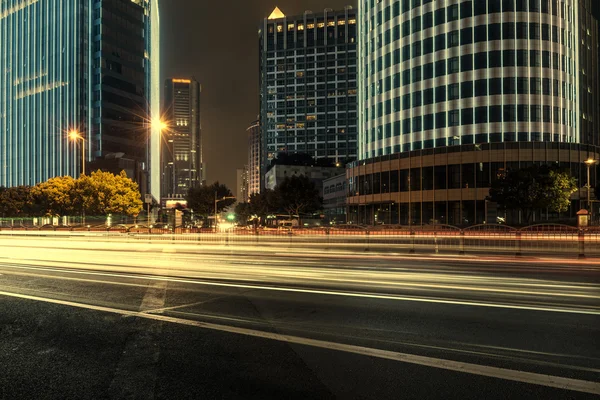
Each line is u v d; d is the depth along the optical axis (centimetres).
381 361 464
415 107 5834
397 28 6147
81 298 813
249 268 1250
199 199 8331
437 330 581
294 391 389
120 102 10819
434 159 5309
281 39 17000
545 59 5253
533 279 1016
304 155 14075
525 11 5253
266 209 7594
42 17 11081
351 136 16162
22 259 1575
